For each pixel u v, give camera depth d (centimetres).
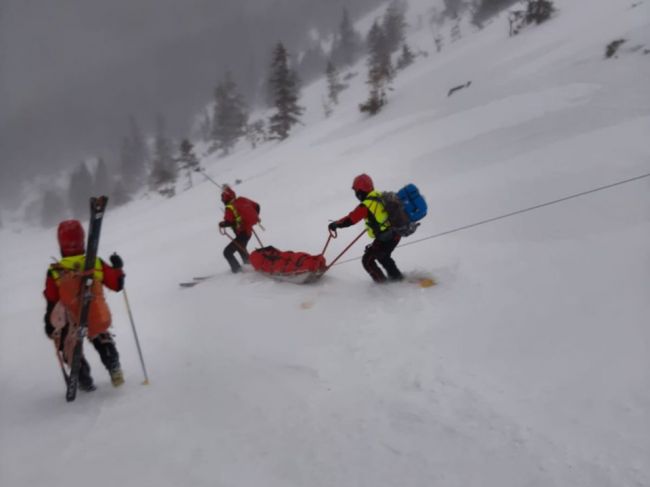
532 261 537
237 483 252
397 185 1115
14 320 840
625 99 978
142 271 1102
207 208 2138
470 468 253
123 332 588
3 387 469
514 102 1312
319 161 1892
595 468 244
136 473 267
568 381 323
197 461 274
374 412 314
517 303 446
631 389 303
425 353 388
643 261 463
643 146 752
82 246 408
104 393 395
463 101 1647
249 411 329
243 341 477
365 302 531
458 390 329
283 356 422
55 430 333
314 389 354
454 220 766
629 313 385
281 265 664
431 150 1273
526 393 317
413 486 243
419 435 285
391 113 2233
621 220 570
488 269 547
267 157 2952
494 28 3219
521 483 239
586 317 395
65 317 387
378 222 550
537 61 1588
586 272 475
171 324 585
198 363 435
